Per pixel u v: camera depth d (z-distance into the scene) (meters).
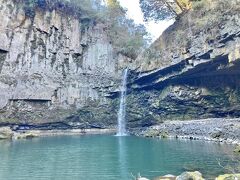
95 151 45.53
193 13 67.06
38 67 80.38
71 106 81.50
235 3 57.12
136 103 79.75
